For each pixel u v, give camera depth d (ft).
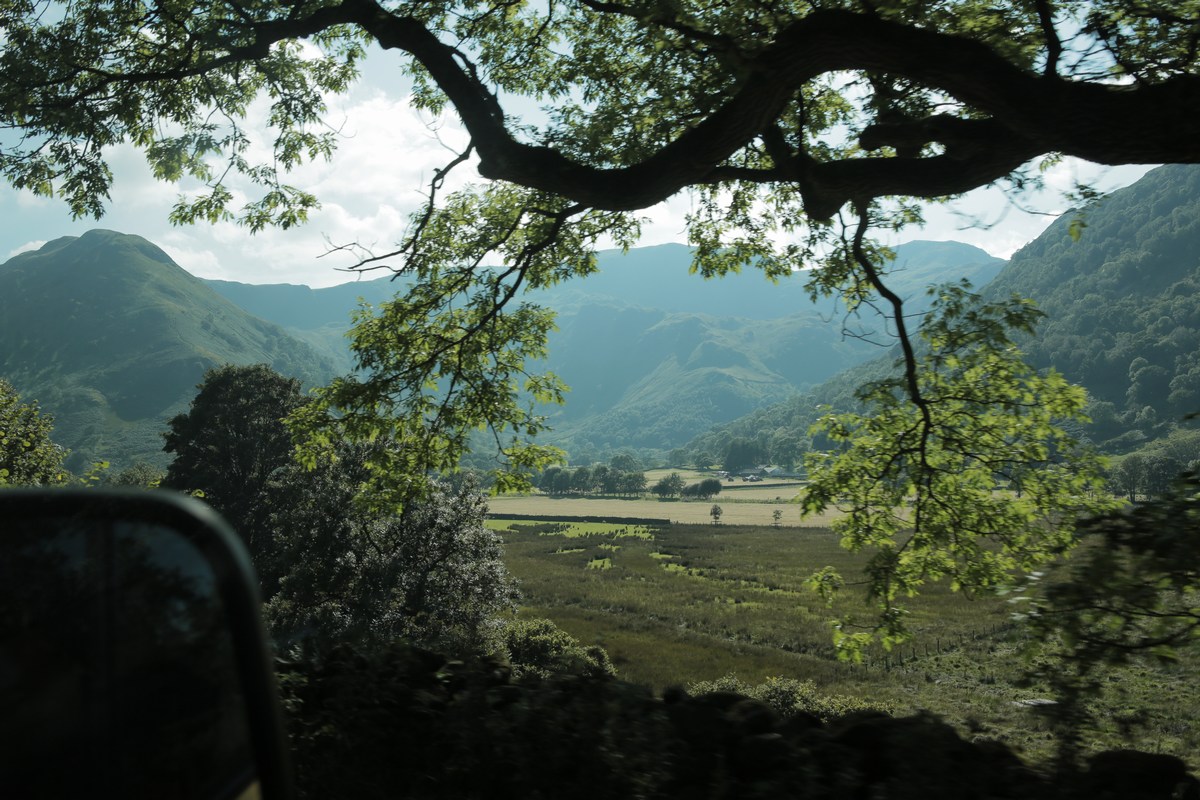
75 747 4.09
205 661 4.88
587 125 30.42
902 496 35.37
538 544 433.48
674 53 29.19
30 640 4.05
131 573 4.56
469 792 14.67
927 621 187.11
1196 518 12.32
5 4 32.53
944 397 34.88
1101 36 22.20
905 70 19.69
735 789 13.29
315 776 15.35
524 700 16.20
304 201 36.94
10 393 77.71
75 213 34.53
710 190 38.93
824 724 15.39
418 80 37.35
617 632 202.59
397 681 18.17
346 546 114.93
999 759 12.34
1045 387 34.32
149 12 31.89
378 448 40.60
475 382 39.99
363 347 39.09
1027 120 18.97
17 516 4.23
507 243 39.93
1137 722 11.66
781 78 20.63
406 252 37.24
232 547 5.19
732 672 152.87
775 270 41.19
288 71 36.65
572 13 34.53
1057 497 32.73
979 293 33.45
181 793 4.58
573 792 13.69
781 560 364.58
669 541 447.01
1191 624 11.89
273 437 185.57
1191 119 17.52
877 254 37.73
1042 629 12.60
